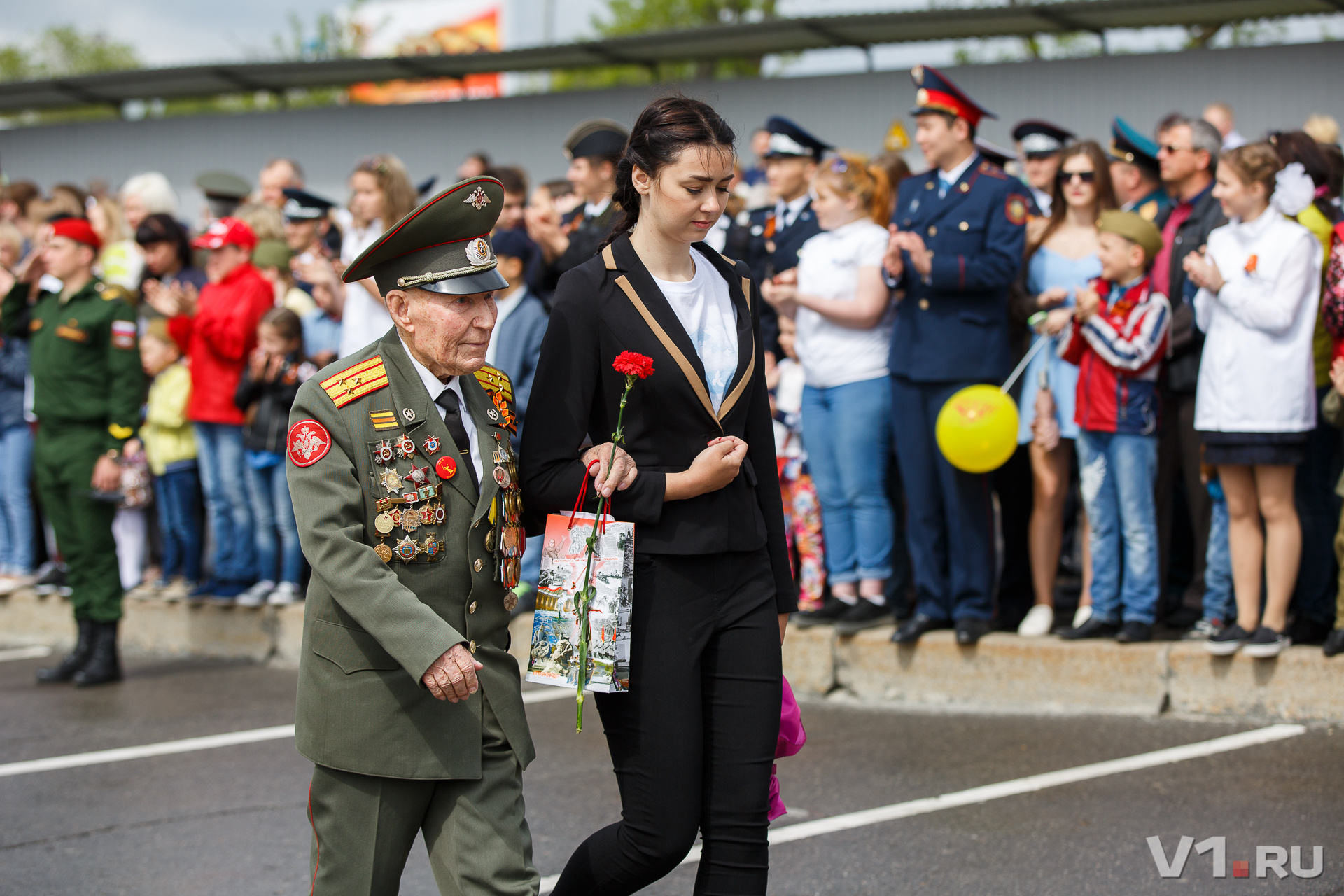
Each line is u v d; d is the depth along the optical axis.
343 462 7.37
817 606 16.94
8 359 22.55
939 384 15.12
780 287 16.09
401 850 7.55
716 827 7.81
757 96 35.03
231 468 20.05
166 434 20.91
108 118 46.06
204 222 28.73
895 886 10.41
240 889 11.06
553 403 7.87
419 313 7.48
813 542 17.05
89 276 18.73
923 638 15.59
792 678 16.38
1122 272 14.48
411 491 7.43
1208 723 14.02
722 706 7.90
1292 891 9.84
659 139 7.72
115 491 18.33
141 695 18.19
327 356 19.47
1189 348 15.17
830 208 16.06
